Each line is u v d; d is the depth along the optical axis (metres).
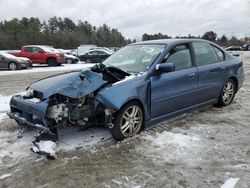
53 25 109.25
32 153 4.58
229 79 6.95
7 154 4.56
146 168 4.06
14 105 5.16
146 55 5.63
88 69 5.36
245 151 4.53
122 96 4.74
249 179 3.75
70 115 4.75
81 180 3.79
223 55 6.90
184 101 5.78
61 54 24.53
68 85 4.80
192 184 3.66
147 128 5.38
